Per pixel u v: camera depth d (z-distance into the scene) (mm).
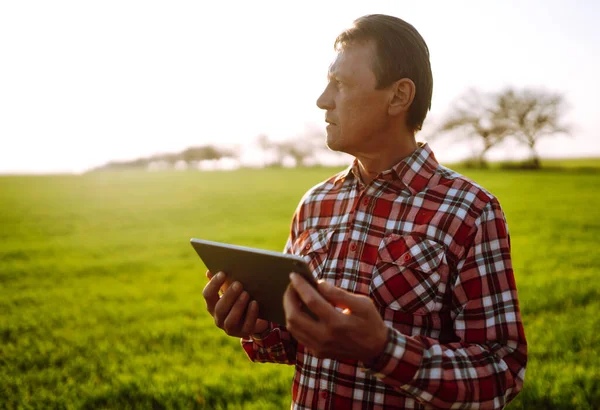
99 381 5309
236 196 33531
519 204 23438
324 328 1282
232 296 1614
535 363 5379
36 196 34062
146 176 53125
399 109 1709
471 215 1618
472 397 1411
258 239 17156
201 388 4988
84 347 6484
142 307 8594
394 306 1636
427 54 1767
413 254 1638
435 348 1435
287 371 5465
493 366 1470
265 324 1904
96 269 12305
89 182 45656
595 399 4363
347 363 1649
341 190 1958
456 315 1606
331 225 1896
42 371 5574
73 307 8594
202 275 11469
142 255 14531
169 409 4609
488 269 1571
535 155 52562
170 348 6480
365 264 1725
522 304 7988
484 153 55500
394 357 1337
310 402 1719
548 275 9945
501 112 53656
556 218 18812
